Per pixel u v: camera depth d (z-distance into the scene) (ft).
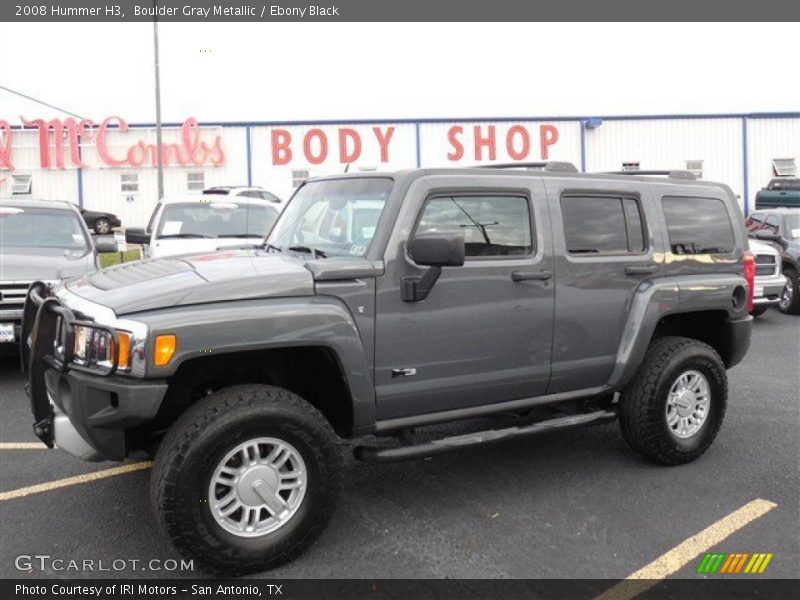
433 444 12.82
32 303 13.51
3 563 11.76
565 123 98.17
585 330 14.40
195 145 95.55
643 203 15.37
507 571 11.39
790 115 98.89
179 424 10.83
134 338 10.32
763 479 15.02
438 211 12.81
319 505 11.52
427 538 12.49
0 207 28.86
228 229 33.42
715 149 99.25
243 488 11.03
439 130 97.25
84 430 10.89
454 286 12.75
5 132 95.71
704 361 15.58
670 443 15.30
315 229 14.06
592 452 16.70
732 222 16.97
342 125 96.73
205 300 10.93
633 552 11.98
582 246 14.44
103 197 97.04
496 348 13.33
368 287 11.98
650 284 15.21
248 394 11.18
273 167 96.84
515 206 13.67
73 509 13.84
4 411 20.74
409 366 12.46
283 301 11.35
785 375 24.26
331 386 12.37
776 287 35.09
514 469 15.67
